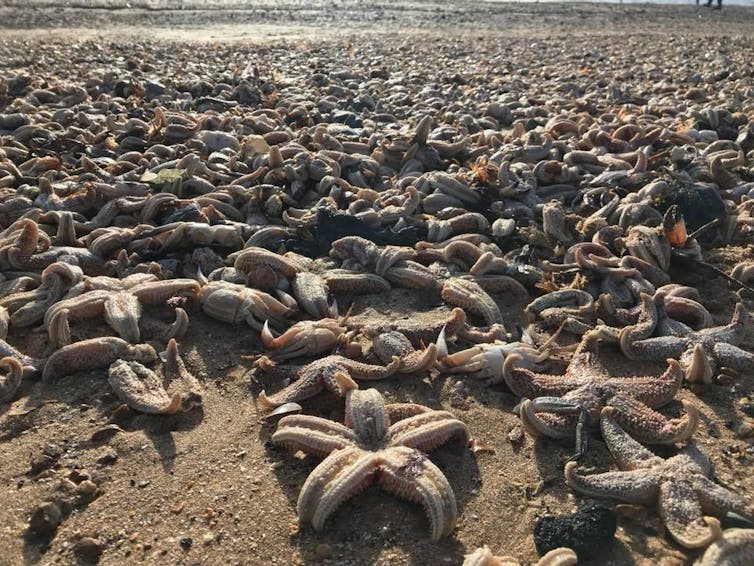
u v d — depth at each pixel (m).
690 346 0.44
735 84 1.14
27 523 0.31
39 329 0.45
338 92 1.07
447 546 0.31
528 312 0.50
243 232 0.58
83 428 0.37
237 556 0.30
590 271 0.53
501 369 0.41
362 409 0.35
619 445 0.35
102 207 0.62
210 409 0.39
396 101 1.05
